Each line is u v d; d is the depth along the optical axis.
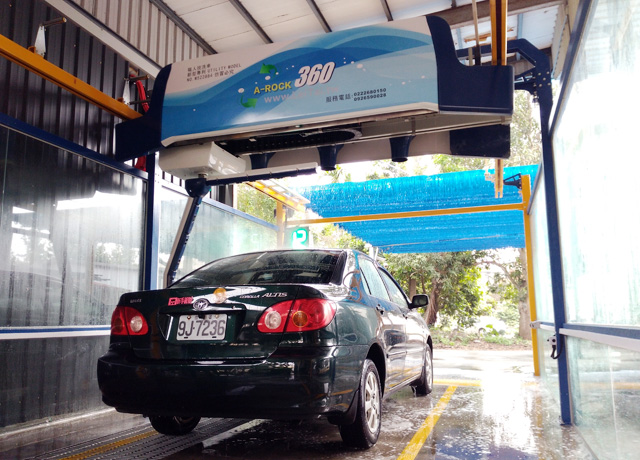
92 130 5.34
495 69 4.17
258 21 7.11
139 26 6.28
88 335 4.86
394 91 4.24
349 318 3.06
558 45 7.10
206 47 7.70
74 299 4.80
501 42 3.86
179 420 3.72
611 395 2.67
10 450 3.44
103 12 5.70
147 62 6.39
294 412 2.66
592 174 2.87
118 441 3.65
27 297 4.34
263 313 2.80
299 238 9.77
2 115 4.16
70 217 4.82
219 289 2.90
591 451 3.25
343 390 2.85
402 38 4.31
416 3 6.76
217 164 5.07
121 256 5.42
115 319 3.12
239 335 2.79
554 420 4.25
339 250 3.85
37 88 4.75
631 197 2.11
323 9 6.84
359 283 3.66
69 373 4.73
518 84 4.81
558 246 4.24
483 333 18.33
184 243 5.46
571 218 3.64
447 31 4.27
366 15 7.02
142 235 5.75
